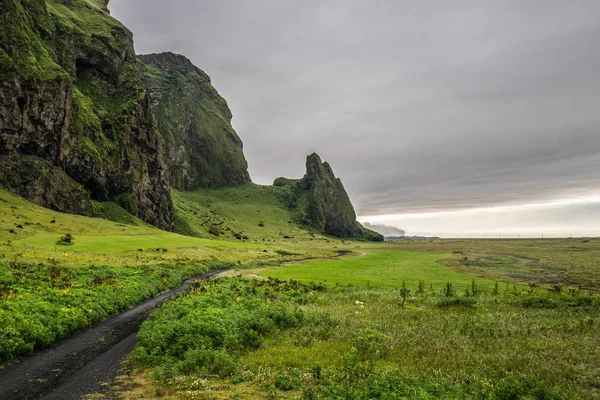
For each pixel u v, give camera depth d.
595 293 48.00
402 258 110.94
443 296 37.62
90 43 187.50
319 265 85.38
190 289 36.66
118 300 28.86
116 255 62.19
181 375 14.02
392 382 11.88
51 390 12.86
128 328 22.62
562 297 35.34
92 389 12.98
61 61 166.88
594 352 16.12
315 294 37.47
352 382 12.49
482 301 34.41
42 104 130.38
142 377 14.22
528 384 12.12
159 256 69.69
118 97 193.75
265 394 12.16
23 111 124.06
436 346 17.05
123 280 36.22
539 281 60.28
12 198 104.75
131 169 176.50
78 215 124.94
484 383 12.16
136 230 118.81
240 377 13.57
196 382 13.13
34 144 127.81
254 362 15.21
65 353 17.19
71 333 20.58
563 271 75.31
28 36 140.50
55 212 112.75
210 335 18.05
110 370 15.02
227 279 46.41
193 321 19.47
